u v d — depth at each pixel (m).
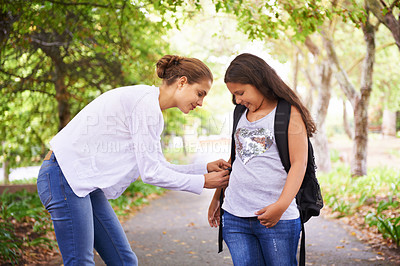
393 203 6.64
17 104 10.55
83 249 2.31
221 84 16.05
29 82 9.36
